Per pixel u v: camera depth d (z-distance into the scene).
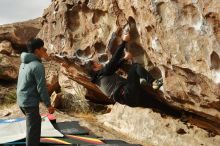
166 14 5.45
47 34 9.34
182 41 5.31
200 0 4.87
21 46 16.14
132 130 9.05
